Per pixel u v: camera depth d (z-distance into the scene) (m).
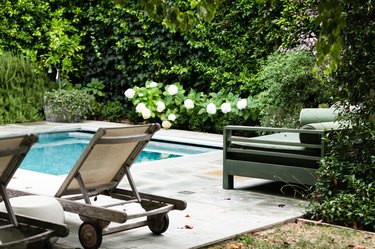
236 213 5.15
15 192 4.61
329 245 4.27
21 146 3.67
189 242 4.22
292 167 5.77
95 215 4.03
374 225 4.75
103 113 12.12
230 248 4.17
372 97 5.18
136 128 4.46
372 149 5.18
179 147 9.78
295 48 9.42
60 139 10.60
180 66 11.29
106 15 12.10
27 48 12.41
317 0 8.60
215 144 9.54
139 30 11.67
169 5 3.15
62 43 12.07
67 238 4.33
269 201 5.65
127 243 4.21
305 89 8.92
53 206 4.04
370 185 4.91
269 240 4.38
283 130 5.80
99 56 12.29
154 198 4.56
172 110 11.20
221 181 6.57
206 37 10.96
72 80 12.87
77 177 4.28
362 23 5.09
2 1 11.98
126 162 4.67
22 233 3.87
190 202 5.55
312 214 5.10
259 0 3.26
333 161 5.25
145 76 11.75
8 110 11.45
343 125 5.36
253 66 10.55
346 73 5.21
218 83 10.95
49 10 12.43
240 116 10.41
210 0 3.15
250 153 6.05
